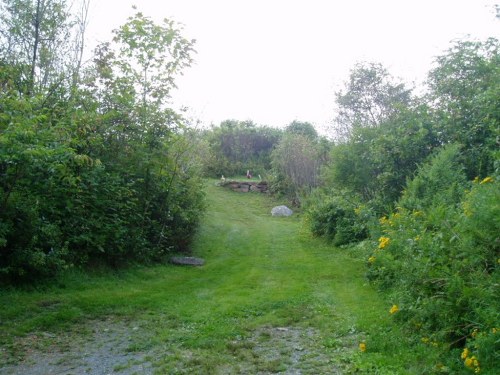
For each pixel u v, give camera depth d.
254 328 6.39
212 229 15.46
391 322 5.94
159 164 11.34
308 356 5.27
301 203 20.59
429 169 9.24
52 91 9.49
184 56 11.77
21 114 7.21
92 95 10.70
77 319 6.68
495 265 4.47
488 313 4.06
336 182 13.84
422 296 5.09
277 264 11.04
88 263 9.26
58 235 8.34
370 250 8.86
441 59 12.10
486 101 10.30
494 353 3.80
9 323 6.26
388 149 11.50
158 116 11.39
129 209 10.50
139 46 11.52
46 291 7.68
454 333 4.70
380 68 21.94
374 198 11.97
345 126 22.42
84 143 8.67
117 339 5.95
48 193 8.38
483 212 4.52
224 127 33.03
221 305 7.50
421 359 4.65
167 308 7.37
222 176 28.36
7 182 7.51
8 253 7.44
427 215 5.94
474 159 9.88
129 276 9.41
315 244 13.62
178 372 4.85
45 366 5.03
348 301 7.56
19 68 9.80
